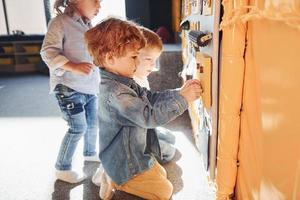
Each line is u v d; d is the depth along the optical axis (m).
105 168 1.08
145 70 1.11
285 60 0.48
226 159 0.78
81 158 1.45
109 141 1.06
